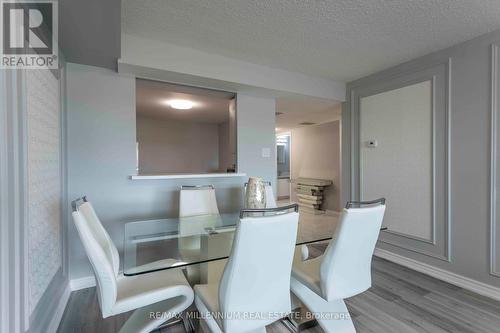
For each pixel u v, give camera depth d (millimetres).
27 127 1339
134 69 2385
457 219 2457
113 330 1741
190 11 1895
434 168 2631
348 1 1771
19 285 1209
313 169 6324
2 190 1065
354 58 2773
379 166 3174
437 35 2268
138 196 2584
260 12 1908
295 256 1959
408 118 2855
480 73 2283
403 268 2824
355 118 3486
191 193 2582
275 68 3035
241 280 1130
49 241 1730
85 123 2342
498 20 2027
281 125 6297
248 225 1069
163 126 6453
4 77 1089
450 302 2121
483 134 2271
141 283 1537
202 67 2580
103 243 1502
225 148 6785
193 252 1835
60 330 1741
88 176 2357
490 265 2230
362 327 1788
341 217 1358
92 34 1768
